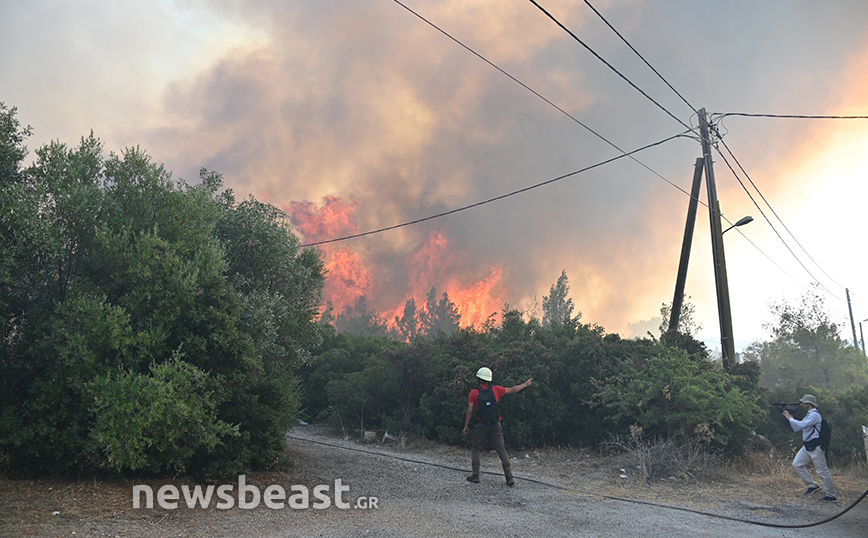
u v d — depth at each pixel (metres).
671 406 12.05
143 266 7.58
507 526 6.39
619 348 14.86
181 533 5.50
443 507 7.27
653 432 12.34
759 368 14.82
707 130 16.55
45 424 6.90
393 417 16.45
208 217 8.80
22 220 6.89
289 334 11.01
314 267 11.78
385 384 17.12
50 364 7.20
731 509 7.90
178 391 7.00
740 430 11.80
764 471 11.02
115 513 6.00
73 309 7.21
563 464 12.04
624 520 6.95
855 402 13.28
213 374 7.96
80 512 5.91
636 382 12.57
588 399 14.14
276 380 9.20
